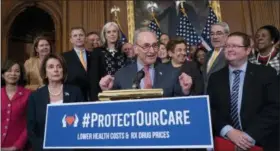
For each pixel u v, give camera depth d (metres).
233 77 1.99
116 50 2.97
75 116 1.34
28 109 2.15
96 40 3.74
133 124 1.26
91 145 1.29
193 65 2.55
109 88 1.79
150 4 7.14
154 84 1.77
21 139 2.40
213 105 2.01
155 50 1.78
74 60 2.93
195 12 7.13
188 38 6.69
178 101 1.23
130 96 1.38
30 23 8.04
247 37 1.95
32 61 3.34
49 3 7.55
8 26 7.43
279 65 2.60
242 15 7.19
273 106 1.82
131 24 7.04
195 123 1.18
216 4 7.11
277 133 1.86
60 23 7.40
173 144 1.19
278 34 2.75
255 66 1.97
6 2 7.51
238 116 1.88
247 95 1.87
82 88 2.86
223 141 1.72
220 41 2.84
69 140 1.32
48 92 2.17
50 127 1.36
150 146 1.21
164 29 7.04
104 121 1.30
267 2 7.20
